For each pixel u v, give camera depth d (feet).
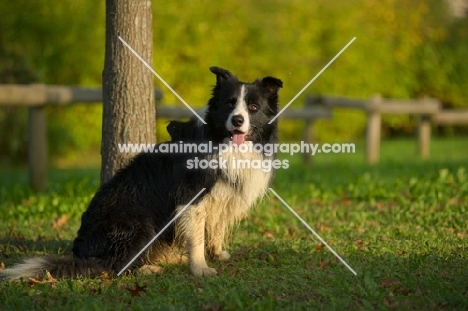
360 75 73.31
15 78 58.85
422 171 45.60
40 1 61.00
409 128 87.15
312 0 70.90
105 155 27.12
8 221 32.40
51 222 31.94
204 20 63.21
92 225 23.40
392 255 24.29
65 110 61.77
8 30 61.46
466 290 19.89
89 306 19.06
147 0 26.63
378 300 19.03
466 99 84.28
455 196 34.58
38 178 40.78
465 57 84.33
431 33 82.28
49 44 61.11
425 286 20.43
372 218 31.53
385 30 77.00
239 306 18.69
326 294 19.72
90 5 60.34
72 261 22.38
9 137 60.03
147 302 19.49
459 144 77.61
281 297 20.03
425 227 29.22
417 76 81.56
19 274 21.77
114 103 26.76
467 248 25.20
